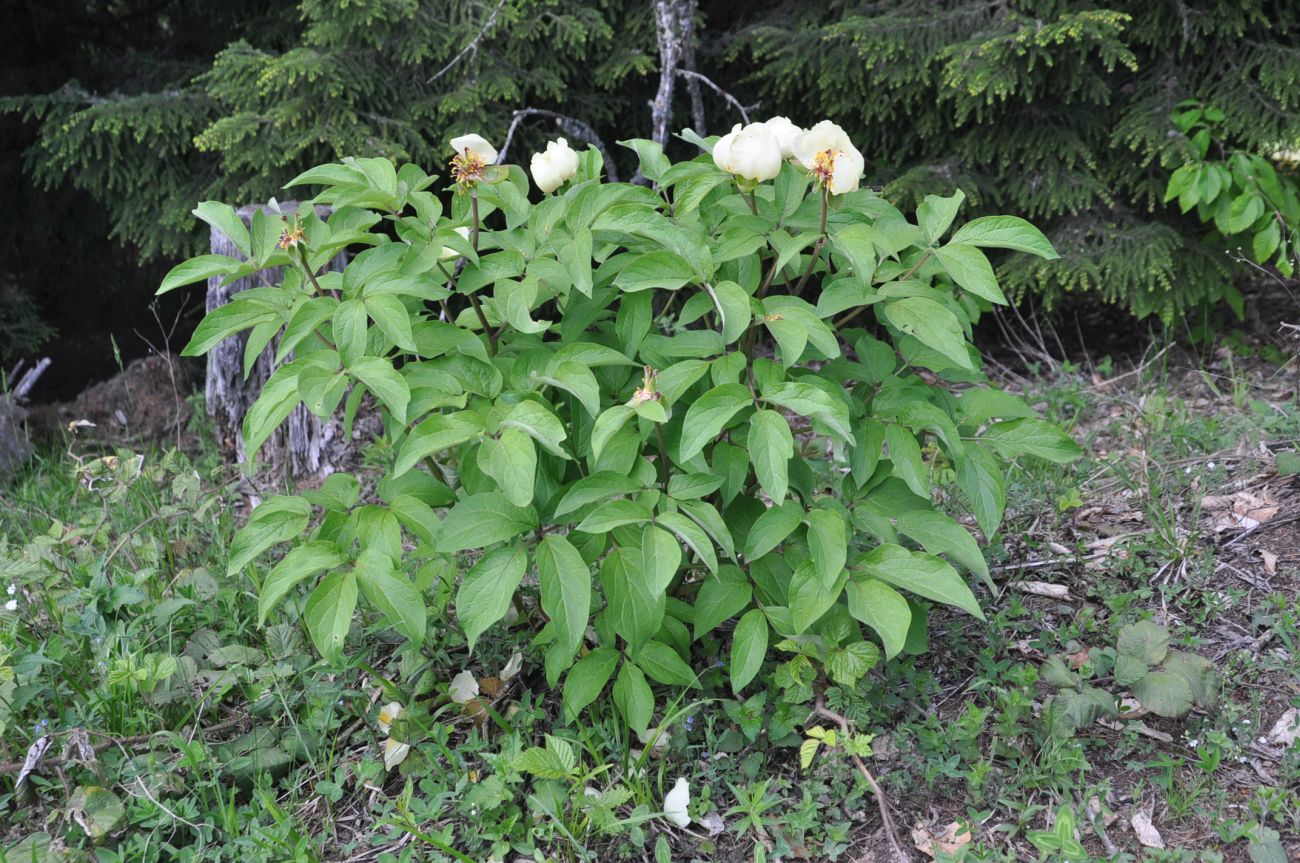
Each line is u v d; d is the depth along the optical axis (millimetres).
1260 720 2383
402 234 2215
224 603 2936
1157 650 2434
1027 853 2121
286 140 4551
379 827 2283
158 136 4969
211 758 2375
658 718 2490
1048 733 2309
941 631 2773
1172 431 3662
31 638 2719
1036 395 4391
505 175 2141
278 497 2230
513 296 2062
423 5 4719
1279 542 2971
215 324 2129
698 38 4863
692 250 2029
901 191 4477
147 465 4449
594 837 2199
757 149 2059
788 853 2135
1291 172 4586
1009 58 4105
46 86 5676
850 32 4363
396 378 1920
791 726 2330
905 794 2275
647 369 1959
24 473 4484
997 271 4633
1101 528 3209
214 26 5785
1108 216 4590
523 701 2518
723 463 2158
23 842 2143
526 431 1934
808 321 2014
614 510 1982
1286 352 4578
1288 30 4289
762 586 2219
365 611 2873
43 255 6184
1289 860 2029
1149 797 2227
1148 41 4406
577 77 4914
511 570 2027
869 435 2182
